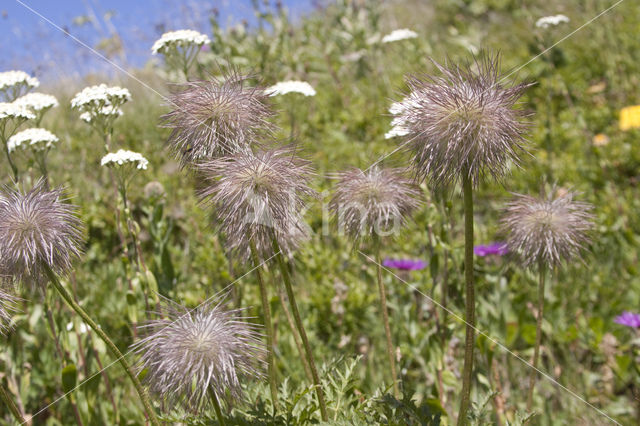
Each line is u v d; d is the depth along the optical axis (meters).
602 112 1.21
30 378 0.66
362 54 1.40
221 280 0.77
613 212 0.93
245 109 0.48
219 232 0.50
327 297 0.78
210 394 0.43
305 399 0.53
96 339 0.62
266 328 0.49
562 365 0.72
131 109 1.14
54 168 0.88
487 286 0.74
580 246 0.53
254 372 0.44
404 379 0.63
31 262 0.43
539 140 1.12
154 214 0.64
